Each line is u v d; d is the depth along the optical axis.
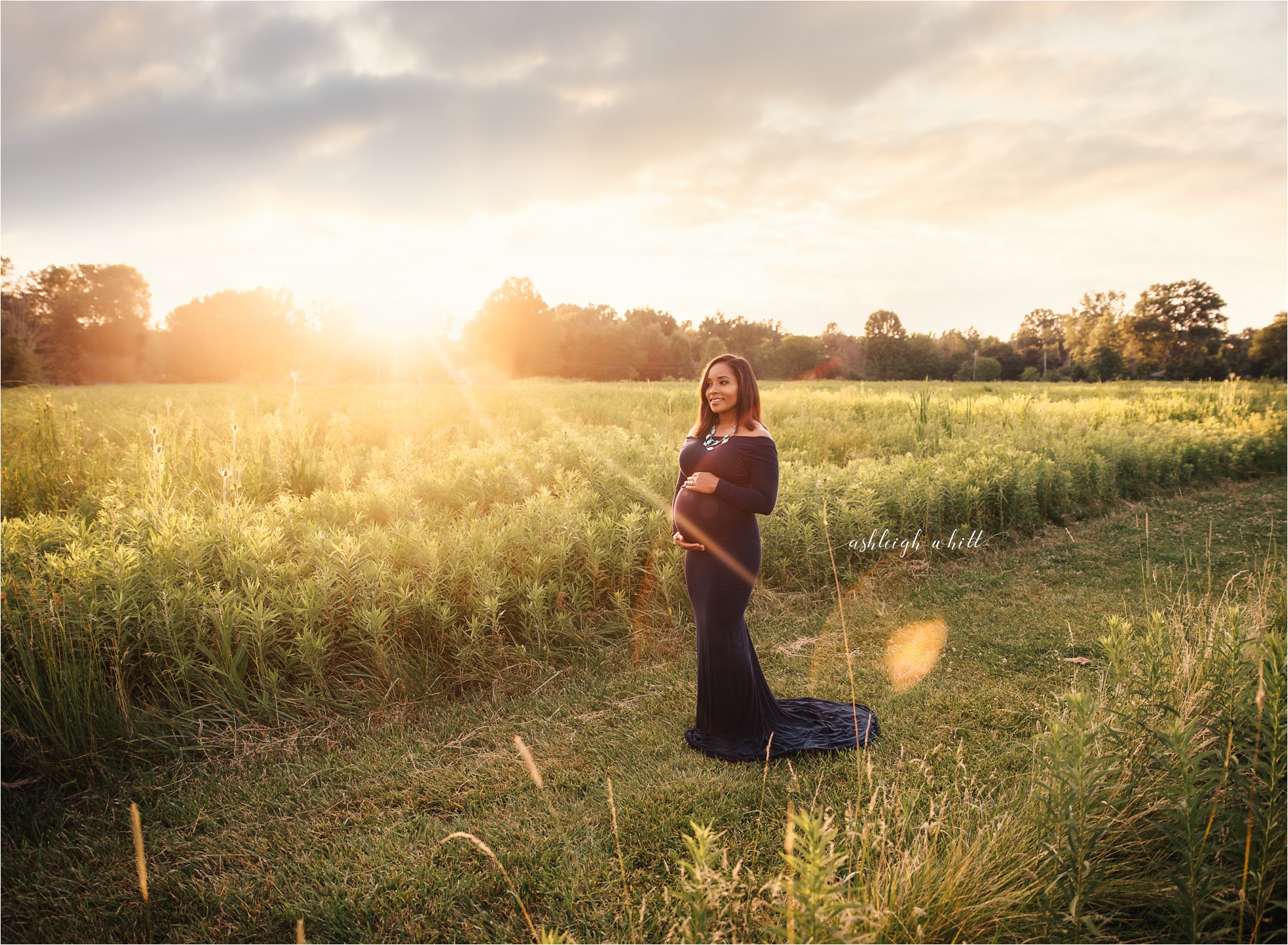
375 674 3.88
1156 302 84.12
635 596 5.12
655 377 89.88
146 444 8.05
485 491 6.37
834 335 111.19
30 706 3.07
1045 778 2.58
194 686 3.56
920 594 5.90
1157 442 10.72
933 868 2.18
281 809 3.00
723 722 3.46
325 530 4.88
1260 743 2.13
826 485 6.72
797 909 1.52
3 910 2.44
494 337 91.00
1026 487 7.72
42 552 4.07
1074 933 1.99
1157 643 2.64
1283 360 70.94
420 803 3.04
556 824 2.72
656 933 2.25
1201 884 1.96
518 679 4.15
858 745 3.15
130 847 2.76
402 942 2.30
